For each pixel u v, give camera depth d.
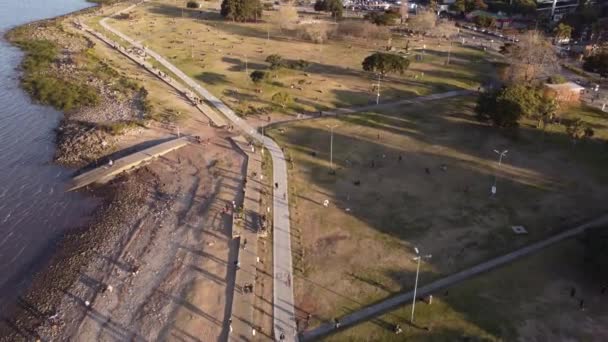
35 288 65.56
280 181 86.69
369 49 169.00
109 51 166.75
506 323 54.94
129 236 75.00
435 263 65.94
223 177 89.00
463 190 83.19
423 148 97.81
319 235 72.38
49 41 173.00
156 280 65.44
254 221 75.31
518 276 62.25
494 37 187.25
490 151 96.25
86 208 82.56
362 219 75.88
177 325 57.78
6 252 72.44
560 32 169.75
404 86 133.25
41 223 78.88
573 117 111.25
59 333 58.38
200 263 67.62
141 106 120.31
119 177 91.25
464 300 58.56
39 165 95.56
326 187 84.81
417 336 53.81
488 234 71.62
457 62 155.00
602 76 130.62
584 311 56.59
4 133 108.12
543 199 80.31
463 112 115.44
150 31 194.62
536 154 95.06
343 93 127.69
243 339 54.81
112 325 58.91
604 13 195.38
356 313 58.06
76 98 124.81
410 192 82.88
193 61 154.00
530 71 123.12
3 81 137.38
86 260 70.38
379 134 104.31
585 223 73.69
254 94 127.00
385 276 63.84
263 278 63.97
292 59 155.12
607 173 88.31
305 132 105.94
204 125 110.62
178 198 84.00
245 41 178.00
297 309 58.94
